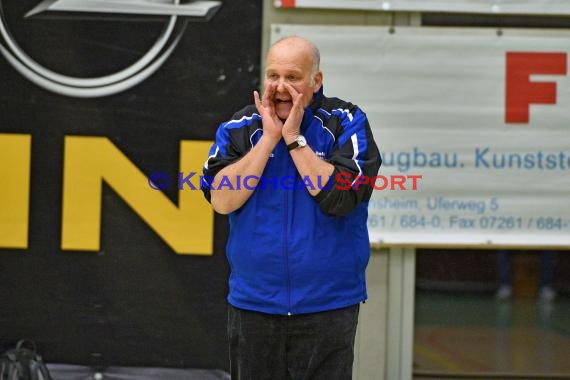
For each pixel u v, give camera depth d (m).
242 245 10.46
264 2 15.08
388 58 15.15
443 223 15.30
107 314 15.42
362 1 15.01
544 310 15.70
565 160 15.21
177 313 15.42
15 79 15.18
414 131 15.21
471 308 15.73
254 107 11.01
